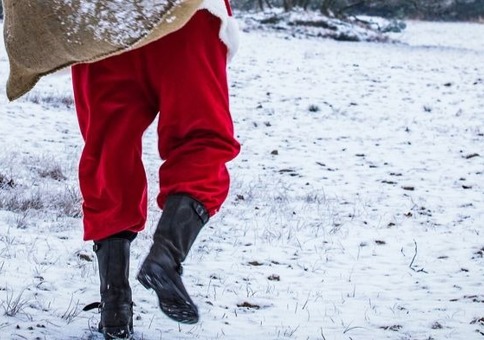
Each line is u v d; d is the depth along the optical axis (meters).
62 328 4.90
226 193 3.20
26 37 3.02
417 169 12.98
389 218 9.68
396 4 53.53
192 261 7.25
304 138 15.48
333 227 9.02
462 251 8.27
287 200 10.48
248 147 14.41
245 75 23.06
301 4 41.16
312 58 27.69
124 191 3.38
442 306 6.31
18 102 15.85
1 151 11.65
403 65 27.53
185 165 3.08
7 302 5.23
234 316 5.74
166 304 3.00
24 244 7.03
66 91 17.86
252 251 7.84
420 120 17.70
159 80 3.16
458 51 35.62
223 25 3.11
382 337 5.44
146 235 7.86
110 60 3.21
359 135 15.89
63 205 8.66
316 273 7.29
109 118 3.29
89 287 5.97
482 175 12.62
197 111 3.12
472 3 58.62
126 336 3.76
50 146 12.67
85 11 2.87
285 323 5.67
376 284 7.01
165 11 2.81
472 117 18.23
